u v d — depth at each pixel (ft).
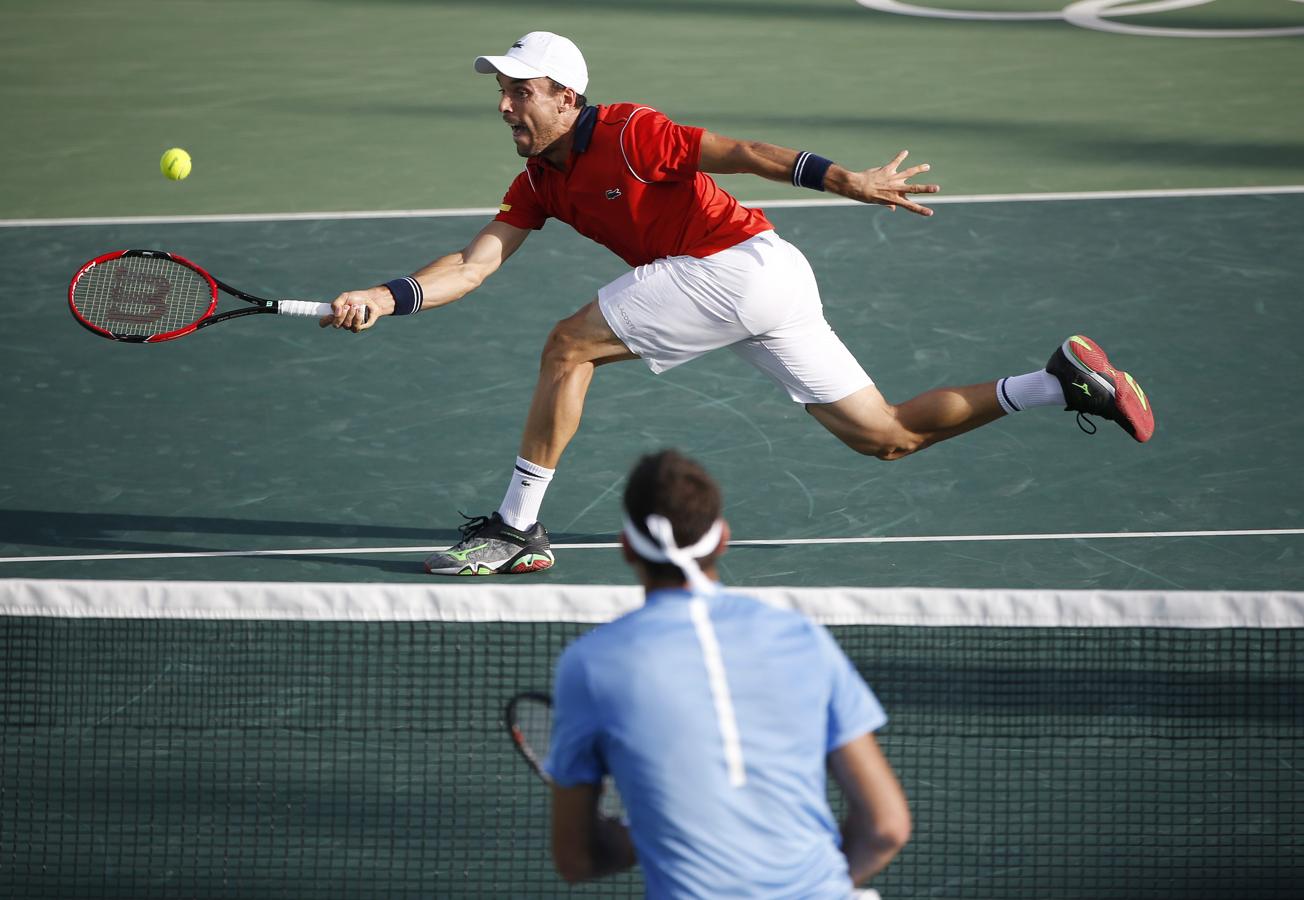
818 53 194.59
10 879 53.21
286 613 52.70
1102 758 59.26
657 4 222.48
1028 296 114.11
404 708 62.59
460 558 77.92
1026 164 147.23
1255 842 54.75
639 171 72.33
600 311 74.95
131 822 56.75
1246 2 217.15
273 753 59.11
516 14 217.77
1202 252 121.49
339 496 87.40
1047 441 91.76
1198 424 93.20
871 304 113.50
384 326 111.14
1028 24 207.82
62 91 180.14
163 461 91.81
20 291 118.52
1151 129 158.10
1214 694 62.75
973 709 61.41
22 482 89.20
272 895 52.70
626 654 34.32
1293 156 146.82
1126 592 49.52
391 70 188.75
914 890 52.47
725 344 75.97
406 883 53.31
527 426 76.79
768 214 133.39
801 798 34.71
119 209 138.41
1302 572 76.23
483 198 140.77
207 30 210.38
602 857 36.09
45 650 67.77
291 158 153.99
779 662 34.78
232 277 121.39
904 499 85.35
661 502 35.37
